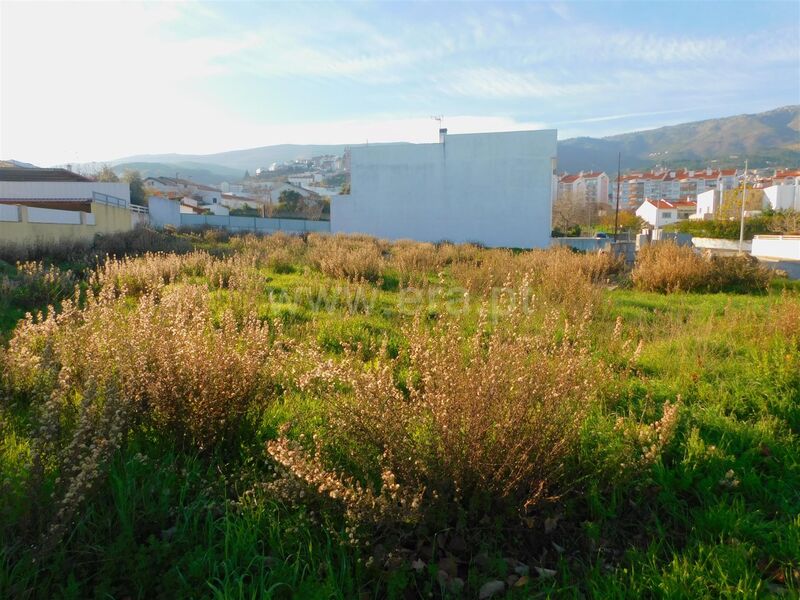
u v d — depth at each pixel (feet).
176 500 9.68
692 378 16.46
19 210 59.98
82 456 8.71
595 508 10.12
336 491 8.55
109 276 32.17
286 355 14.32
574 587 8.20
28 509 8.04
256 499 9.50
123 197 133.69
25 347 14.26
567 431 10.39
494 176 133.28
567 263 42.32
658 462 11.24
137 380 11.35
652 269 41.45
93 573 8.00
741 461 11.74
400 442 9.66
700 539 9.56
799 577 8.47
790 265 55.47
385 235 139.85
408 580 8.20
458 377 10.00
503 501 9.62
